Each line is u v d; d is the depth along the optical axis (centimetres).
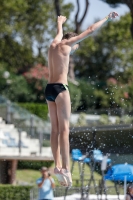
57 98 1742
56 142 1780
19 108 5656
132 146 4484
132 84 9131
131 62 10788
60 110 1738
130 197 3331
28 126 5559
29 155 5269
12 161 5306
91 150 4256
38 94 8169
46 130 5484
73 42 1784
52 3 10206
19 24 9819
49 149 5441
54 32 10356
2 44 10019
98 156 3928
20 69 10131
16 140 5356
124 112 6044
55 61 1769
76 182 4712
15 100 8088
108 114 6191
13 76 8181
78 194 4081
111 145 4469
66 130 1738
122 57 10769
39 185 3956
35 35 10231
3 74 8031
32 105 7294
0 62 9881
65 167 1734
